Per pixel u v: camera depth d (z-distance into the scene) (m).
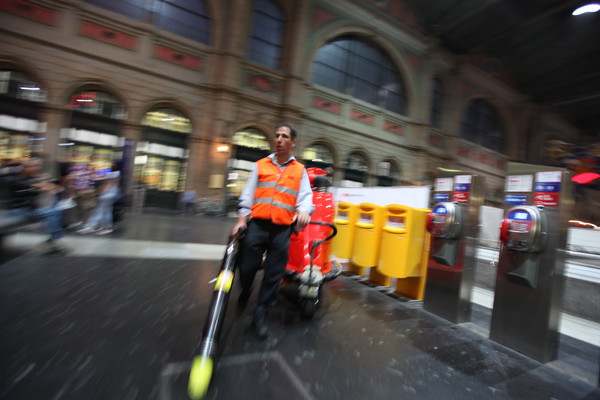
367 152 17.75
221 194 13.41
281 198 2.19
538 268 2.37
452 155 21.30
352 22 17.05
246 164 14.54
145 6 12.28
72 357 1.67
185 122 13.21
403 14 19.20
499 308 2.58
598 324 2.93
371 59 18.67
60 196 4.24
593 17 17.72
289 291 3.27
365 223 4.15
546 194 2.40
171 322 2.26
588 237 4.55
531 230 2.34
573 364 2.27
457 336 2.64
